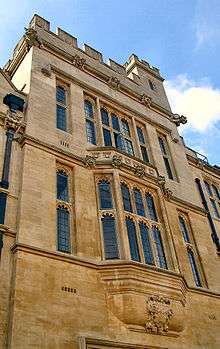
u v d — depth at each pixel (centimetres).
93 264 1295
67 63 2002
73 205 1454
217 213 2352
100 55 2320
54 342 1048
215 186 2553
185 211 1911
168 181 1969
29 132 1506
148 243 1516
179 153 2227
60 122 1722
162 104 2455
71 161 1563
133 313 1227
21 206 1266
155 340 1265
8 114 1509
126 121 2080
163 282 1366
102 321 1192
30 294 1085
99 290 1255
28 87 1689
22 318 1027
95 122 1880
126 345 1177
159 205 1678
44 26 2098
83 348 1078
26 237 1202
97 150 1684
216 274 1759
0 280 1095
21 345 984
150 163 1952
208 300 1599
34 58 1827
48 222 1302
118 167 1614
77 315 1146
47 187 1395
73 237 1367
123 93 2183
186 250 1736
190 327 1427
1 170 1351
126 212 1527
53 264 1201
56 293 1145
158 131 2222
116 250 1389
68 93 1878
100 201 1517
